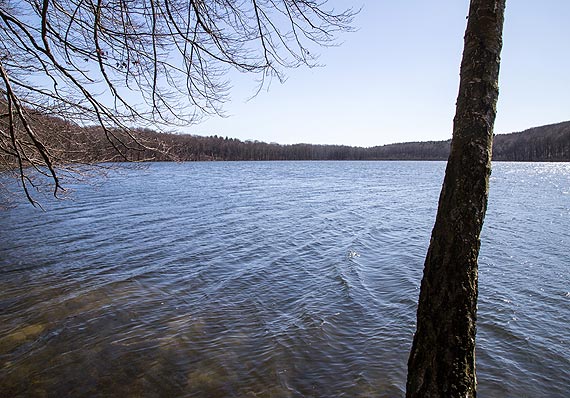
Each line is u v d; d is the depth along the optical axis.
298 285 9.49
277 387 5.35
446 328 2.23
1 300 8.05
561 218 19.70
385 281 9.88
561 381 5.75
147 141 4.92
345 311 7.91
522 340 6.89
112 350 6.16
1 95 4.25
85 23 3.75
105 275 9.84
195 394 5.14
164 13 3.73
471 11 2.26
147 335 6.69
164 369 5.68
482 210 2.23
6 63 4.21
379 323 7.38
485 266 11.37
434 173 72.19
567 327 7.41
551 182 47.50
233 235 15.18
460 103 2.28
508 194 32.41
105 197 27.12
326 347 6.44
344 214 21.52
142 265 10.82
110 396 5.05
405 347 6.49
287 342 6.57
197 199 27.25
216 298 8.52
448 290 2.23
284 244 13.86
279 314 7.73
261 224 17.77
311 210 22.84
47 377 5.40
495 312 8.05
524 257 12.34
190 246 13.23
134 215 19.47
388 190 37.25
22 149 4.61
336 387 5.39
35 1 3.56
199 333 6.82
